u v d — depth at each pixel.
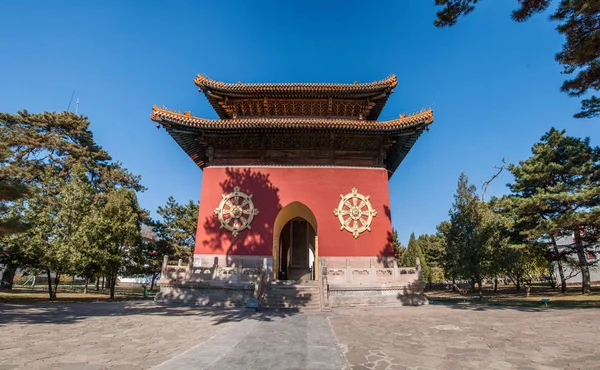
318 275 23.83
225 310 17.92
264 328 12.19
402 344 9.50
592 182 28.56
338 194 25.66
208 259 24.14
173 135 25.97
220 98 29.61
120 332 11.12
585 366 7.19
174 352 8.38
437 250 51.00
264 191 25.66
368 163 26.94
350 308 19.55
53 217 24.06
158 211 41.16
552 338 10.11
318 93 28.92
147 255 33.97
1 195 15.43
